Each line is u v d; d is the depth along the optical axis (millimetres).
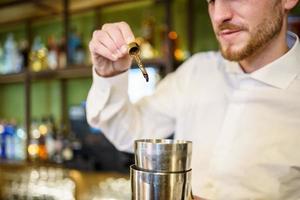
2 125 2588
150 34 2014
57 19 2600
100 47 807
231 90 1017
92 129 2146
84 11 2365
